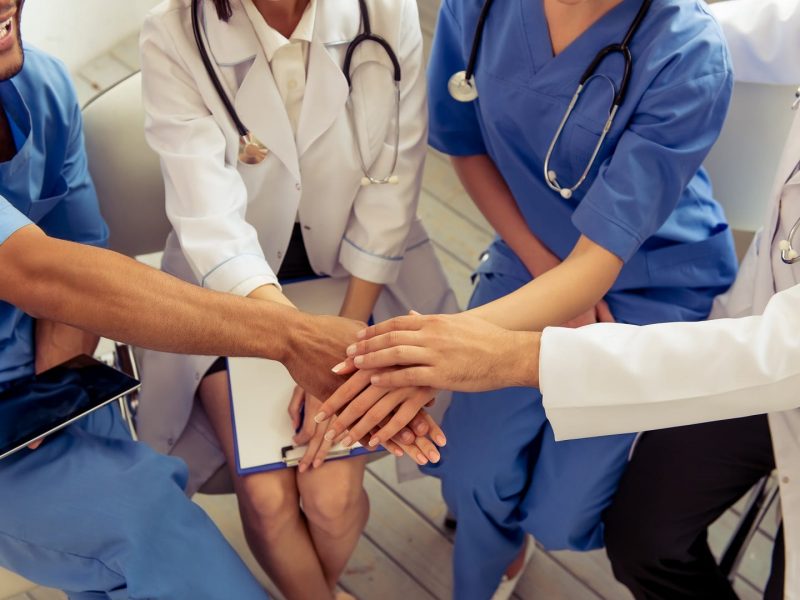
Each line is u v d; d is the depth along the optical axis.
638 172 1.30
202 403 1.55
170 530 1.31
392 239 1.48
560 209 1.46
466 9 1.42
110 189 1.56
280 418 1.40
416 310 1.62
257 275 1.35
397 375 1.26
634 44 1.29
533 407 1.50
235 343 1.27
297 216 1.54
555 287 1.32
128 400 1.53
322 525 1.45
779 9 1.41
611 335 1.23
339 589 1.81
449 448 1.59
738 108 1.51
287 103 1.38
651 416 1.23
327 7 1.33
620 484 1.52
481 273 1.63
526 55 1.36
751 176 1.57
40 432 1.27
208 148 1.37
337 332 1.32
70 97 1.42
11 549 1.31
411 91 1.44
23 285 1.19
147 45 1.35
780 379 1.17
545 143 1.40
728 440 1.43
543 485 1.56
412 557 1.86
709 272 1.51
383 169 1.46
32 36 1.51
